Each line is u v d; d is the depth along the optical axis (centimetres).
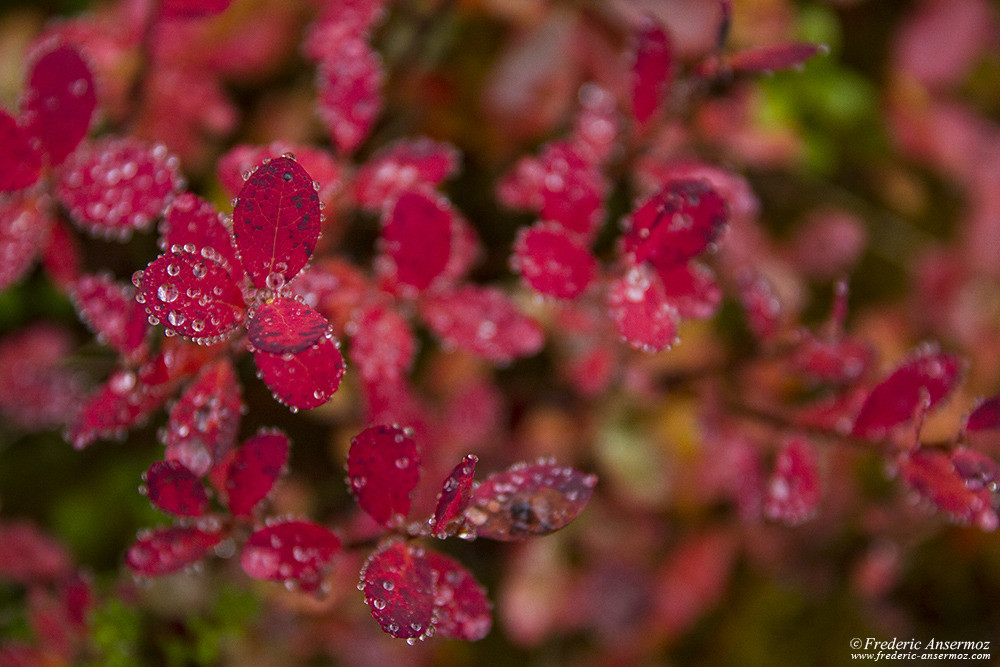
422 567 39
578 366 48
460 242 43
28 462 56
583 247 41
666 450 55
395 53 54
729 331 57
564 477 39
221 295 38
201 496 39
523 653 60
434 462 47
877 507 62
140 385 40
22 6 58
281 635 49
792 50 42
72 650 45
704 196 40
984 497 40
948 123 64
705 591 58
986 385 63
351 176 43
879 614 63
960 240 64
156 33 46
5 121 40
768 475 48
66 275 43
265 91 57
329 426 55
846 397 43
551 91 54
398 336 42
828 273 59
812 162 61
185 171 55
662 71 42
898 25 64
